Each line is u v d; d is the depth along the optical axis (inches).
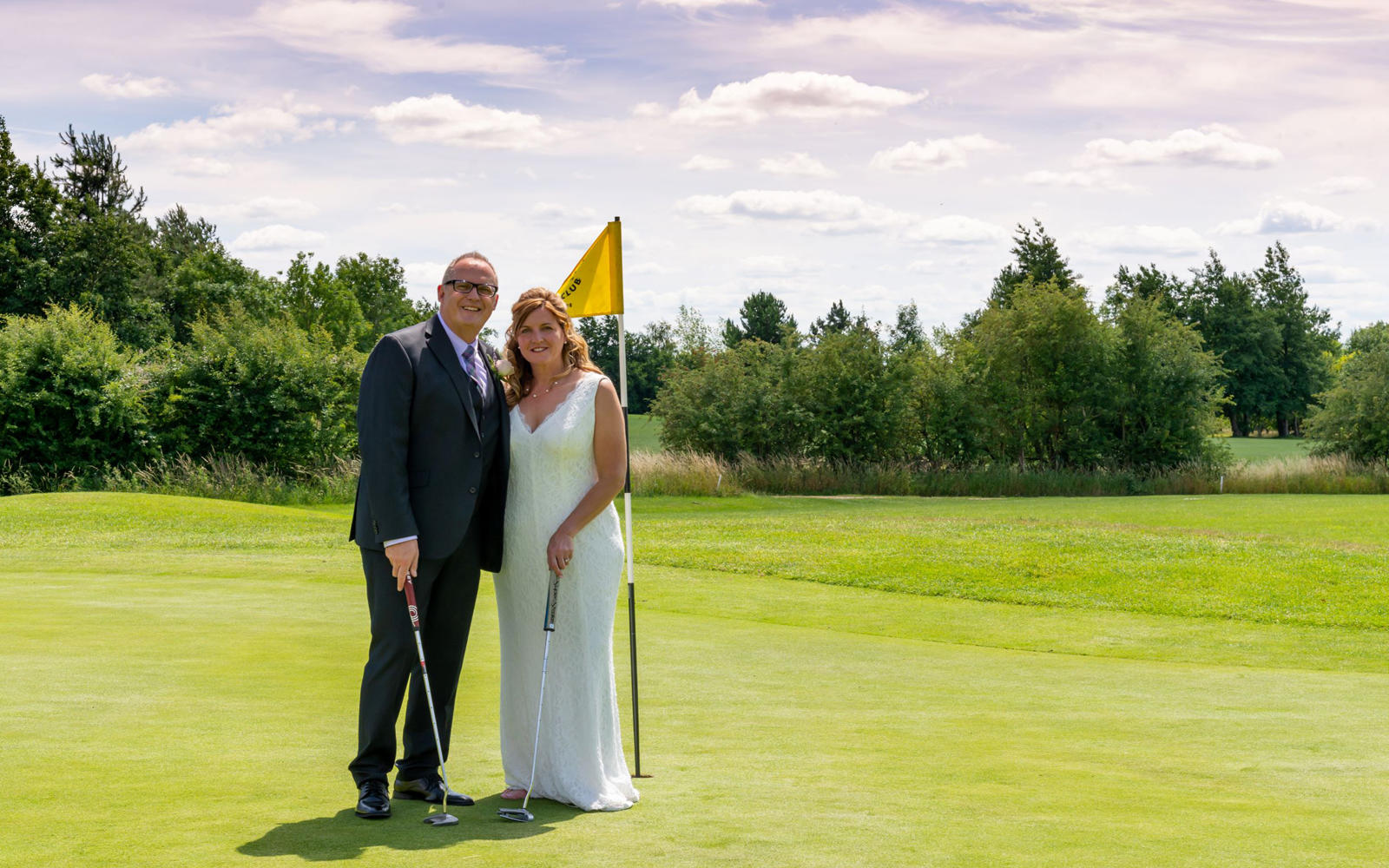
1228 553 576.7
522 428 151.9
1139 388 1408.7
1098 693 248.7
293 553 551.2
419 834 125.6
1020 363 1411.2
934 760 172.2
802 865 113.9
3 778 145.6
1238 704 235.0
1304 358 2910.9
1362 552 581.9
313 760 159.3
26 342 1007.0
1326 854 121.0
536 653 148.9
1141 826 131.9
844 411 1347.2
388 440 141.7
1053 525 746.2
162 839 119.5
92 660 247.1
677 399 1379.2
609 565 150.8
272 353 1076.5
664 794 147.8
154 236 2524.6
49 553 531.2
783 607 420.5
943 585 481.1
